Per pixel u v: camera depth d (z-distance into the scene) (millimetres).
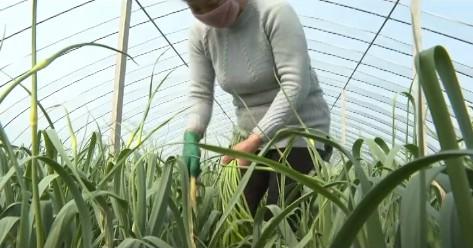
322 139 699
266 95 2025
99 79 7223
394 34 6906
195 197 1347
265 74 1970
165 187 1008
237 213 1465
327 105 2088
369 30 7039
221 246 1398
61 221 829
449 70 526
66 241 932
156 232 977
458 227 562
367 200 477
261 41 1949
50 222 910
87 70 6945
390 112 8562
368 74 8094
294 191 1173
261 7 1933
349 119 9469
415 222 540
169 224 1248
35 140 736
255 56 1972
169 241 1139
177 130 9094
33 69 675
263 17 1916
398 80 7922
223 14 1854
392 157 872
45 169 1185
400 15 6465
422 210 527
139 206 1020
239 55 2008
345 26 7133
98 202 875
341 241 497
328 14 6980
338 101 9180
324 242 981
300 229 1246
